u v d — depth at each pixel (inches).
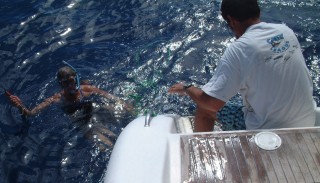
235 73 94.4
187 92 104.3
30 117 185.6
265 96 94.5
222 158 78.4
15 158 163.2
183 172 75.6
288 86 92.7
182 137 82.8
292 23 242.5
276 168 76.1
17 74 214.2
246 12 96.0
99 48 231.0
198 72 210.4
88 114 184.7
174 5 264.7
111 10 264.2
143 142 78.5
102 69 215.5
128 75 210.4
